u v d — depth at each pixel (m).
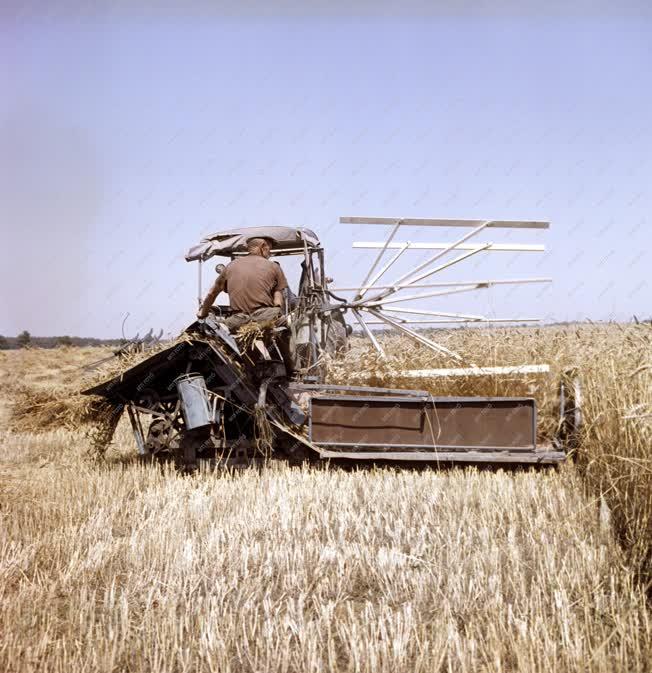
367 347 9.44
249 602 3.90
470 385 8.46
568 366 7.64
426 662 3.24
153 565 4.52
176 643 3.44
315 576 4.38
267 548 4.86
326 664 3.35
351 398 7.12
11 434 10.34
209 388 7.55
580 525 5.08
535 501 5.78
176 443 7.57
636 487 4.68
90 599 4.08
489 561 4.41
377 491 6.35
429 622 3.73
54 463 8.48
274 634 3.60
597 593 3.88
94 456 8.16
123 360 7.82
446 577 4.32
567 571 4.21
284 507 5.74
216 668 3.30
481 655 3.37
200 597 3.98
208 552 4.81
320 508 5.79
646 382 5.11
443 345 9.34
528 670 3.12
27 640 3.50
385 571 4.39
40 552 4.84
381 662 3.31
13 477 7.27
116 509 5.93
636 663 3.18
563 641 3.34
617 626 3.41
